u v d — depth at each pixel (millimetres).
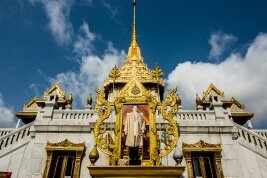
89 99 22188
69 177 15664
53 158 16297
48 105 18531
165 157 16031
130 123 15211
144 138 14953
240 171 15750
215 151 16219
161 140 16547
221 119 17750
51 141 16922
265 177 15906
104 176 13219
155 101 15883
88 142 16875
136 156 14469
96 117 17781
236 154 16375
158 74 18562
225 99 26656
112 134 16859
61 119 17859
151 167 13242
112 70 19469
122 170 13273
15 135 17547
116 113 15609
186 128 17109
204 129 17141
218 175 15461
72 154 16500
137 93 16188
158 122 17234
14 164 16391
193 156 16359
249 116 26719
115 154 14328
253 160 16500
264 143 17125
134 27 35781
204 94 26609
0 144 17062
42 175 15594
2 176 15750
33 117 26609
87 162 16188
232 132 17109
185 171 15648
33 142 17250
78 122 17625
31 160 16172
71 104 24156
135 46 33344
